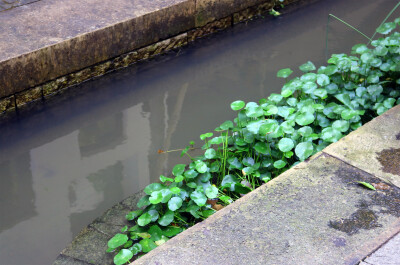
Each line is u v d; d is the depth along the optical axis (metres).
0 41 4.21
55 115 4.22
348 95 3.79
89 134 4.10
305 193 3.27
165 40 4.72
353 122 3.71
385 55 4.05
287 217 3.18
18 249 3.44
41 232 3.51
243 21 5.11
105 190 3.71
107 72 4.53
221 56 4.76
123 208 3.50
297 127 3.73
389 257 3.03
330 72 3.92
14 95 4.20
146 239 3.28
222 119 4.17
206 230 3.15
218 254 3.06
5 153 3.97
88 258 3.28
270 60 4.70
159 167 3.84
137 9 4.59
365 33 4.92
